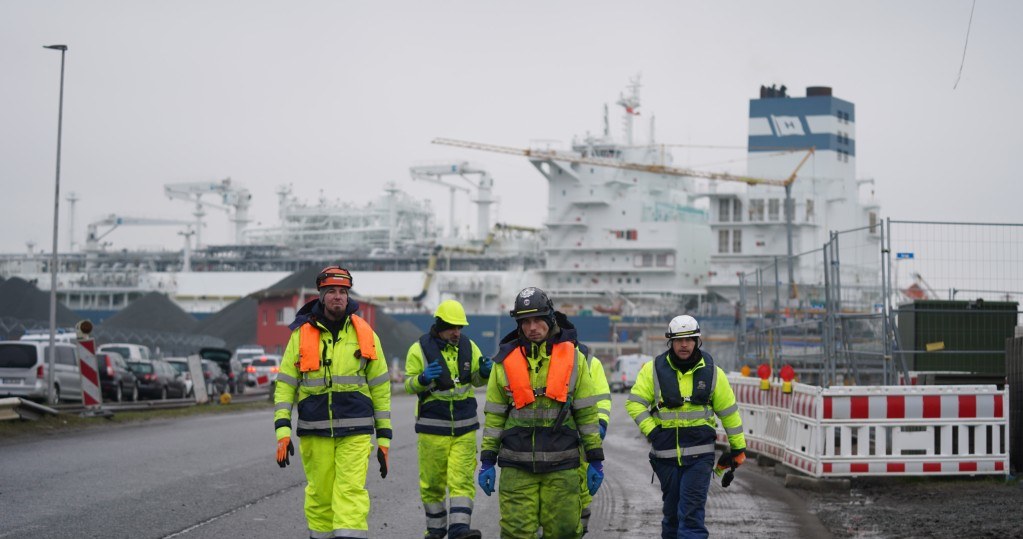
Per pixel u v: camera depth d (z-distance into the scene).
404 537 10.41
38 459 16.61
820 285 35.16
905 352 17.75
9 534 10.02
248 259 151.38
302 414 7.99
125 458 16.91
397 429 25.28
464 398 9.57
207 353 48.41
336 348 7.99
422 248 142.75
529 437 7.23
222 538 10.05
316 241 160.62
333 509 7.90
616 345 96.00
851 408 14.16
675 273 114.50
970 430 14.34
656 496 13.88
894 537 10.46
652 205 118.94
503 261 136.25
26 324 57.41
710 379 8.60
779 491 14.27
